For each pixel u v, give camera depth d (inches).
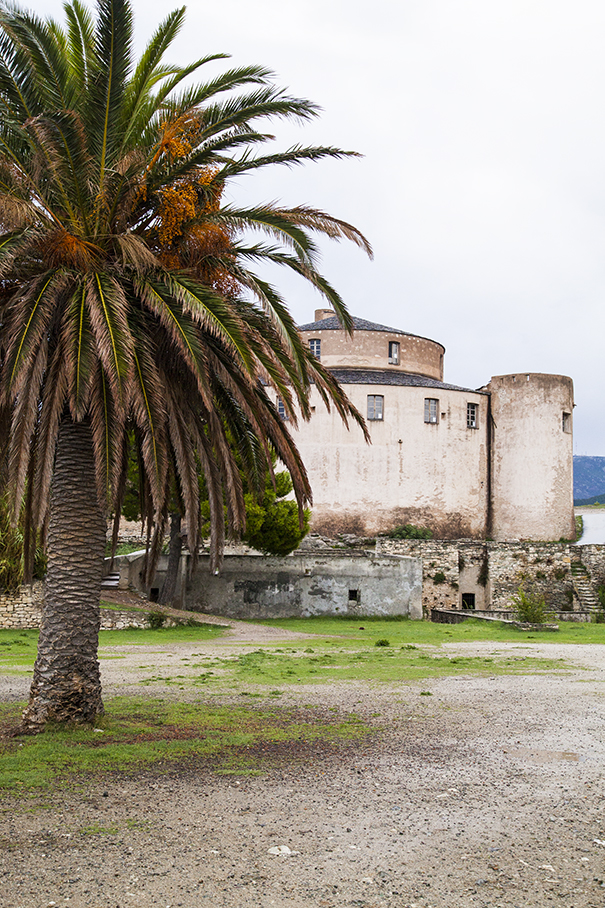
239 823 259.0
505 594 1803.6
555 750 378.3
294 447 456.4
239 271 445.1
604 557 1803.6
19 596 1076.5
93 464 411.2
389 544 1801.2
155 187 418.9
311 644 979.3
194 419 460.8
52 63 401.1
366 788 305.6
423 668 719.7
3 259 352.5
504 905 197.9
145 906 193.2
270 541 1368.1
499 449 2287.2
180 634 1071.0
